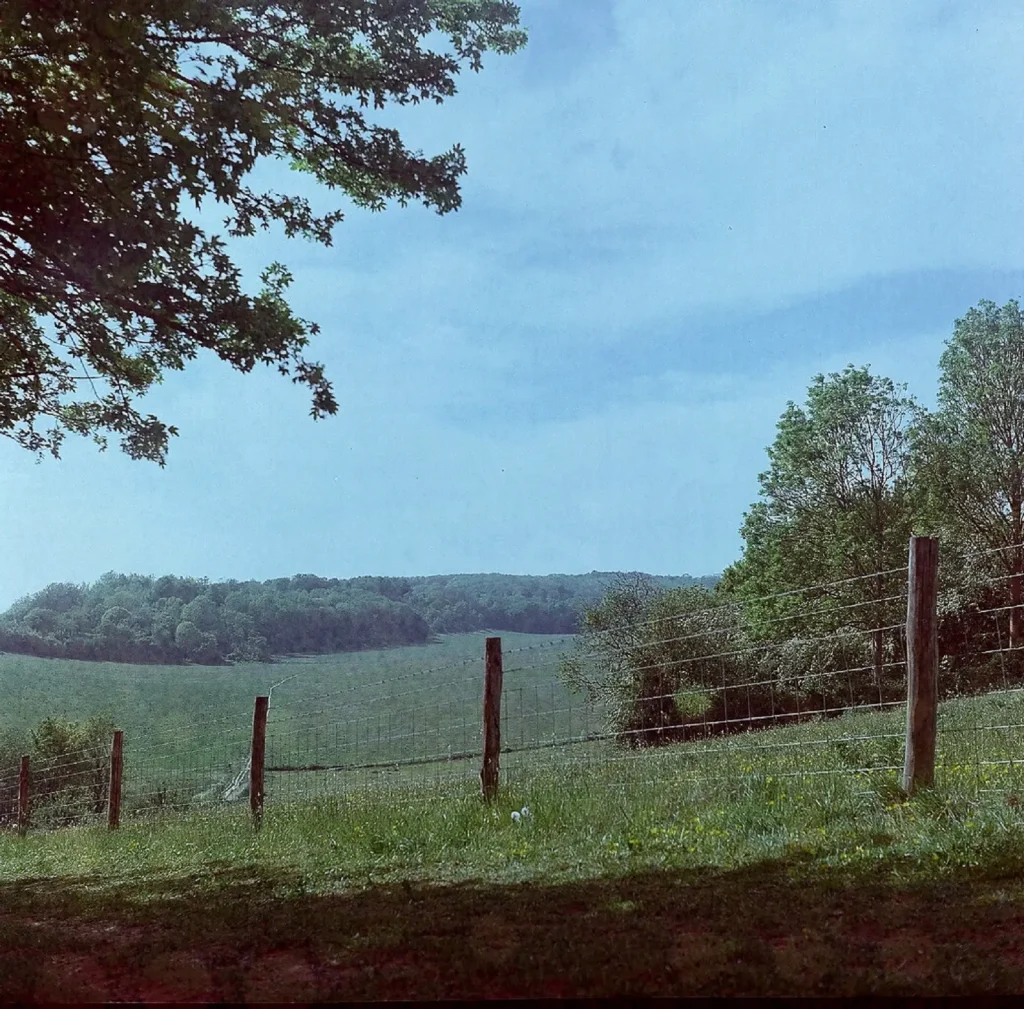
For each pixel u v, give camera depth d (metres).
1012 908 4.80
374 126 12.73
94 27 8.58
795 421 49.41
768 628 41.41
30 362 13.98
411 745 18.84
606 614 46.00
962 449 46.31
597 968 4.18
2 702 101.00
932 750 8.16
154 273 11.47
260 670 117.25
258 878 8.74
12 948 6.00
